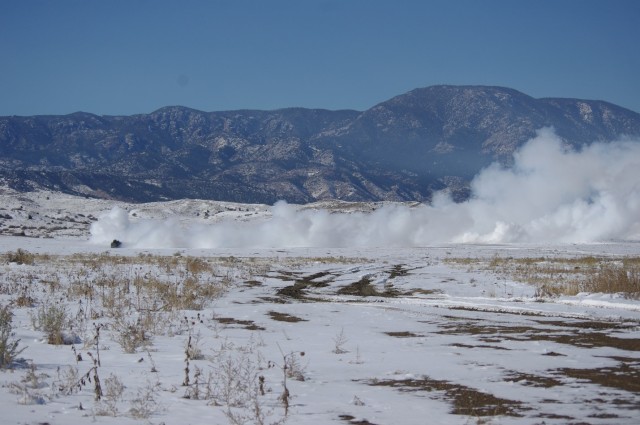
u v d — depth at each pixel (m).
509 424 9.79
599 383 12.45
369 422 9.96
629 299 28.56
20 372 12.92
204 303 26.27
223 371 13.44
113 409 10.09
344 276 43.53
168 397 11.31
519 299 29.84
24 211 146.12
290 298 31.28
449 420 10.05
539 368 13.84
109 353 15.65
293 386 12.41
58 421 9.41
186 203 181.62
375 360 14.91
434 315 23.25
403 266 53.03
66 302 25.83
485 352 15.81
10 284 30.70
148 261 53.91
